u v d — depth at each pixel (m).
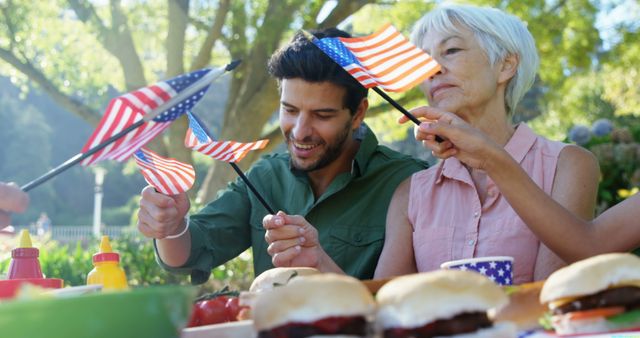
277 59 2.19
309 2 9.84
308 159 2.23
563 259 1.71
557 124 14.55
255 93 9.84
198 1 10.91
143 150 1.74
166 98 1.50
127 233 5.51
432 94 2.00
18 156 40.75
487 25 1.95
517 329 1.14
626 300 1.09
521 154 1.97
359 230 2.31
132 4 10.79
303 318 0.99
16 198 1.51
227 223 2.42
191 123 1.79
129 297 0.91
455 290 1.01
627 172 3.96
